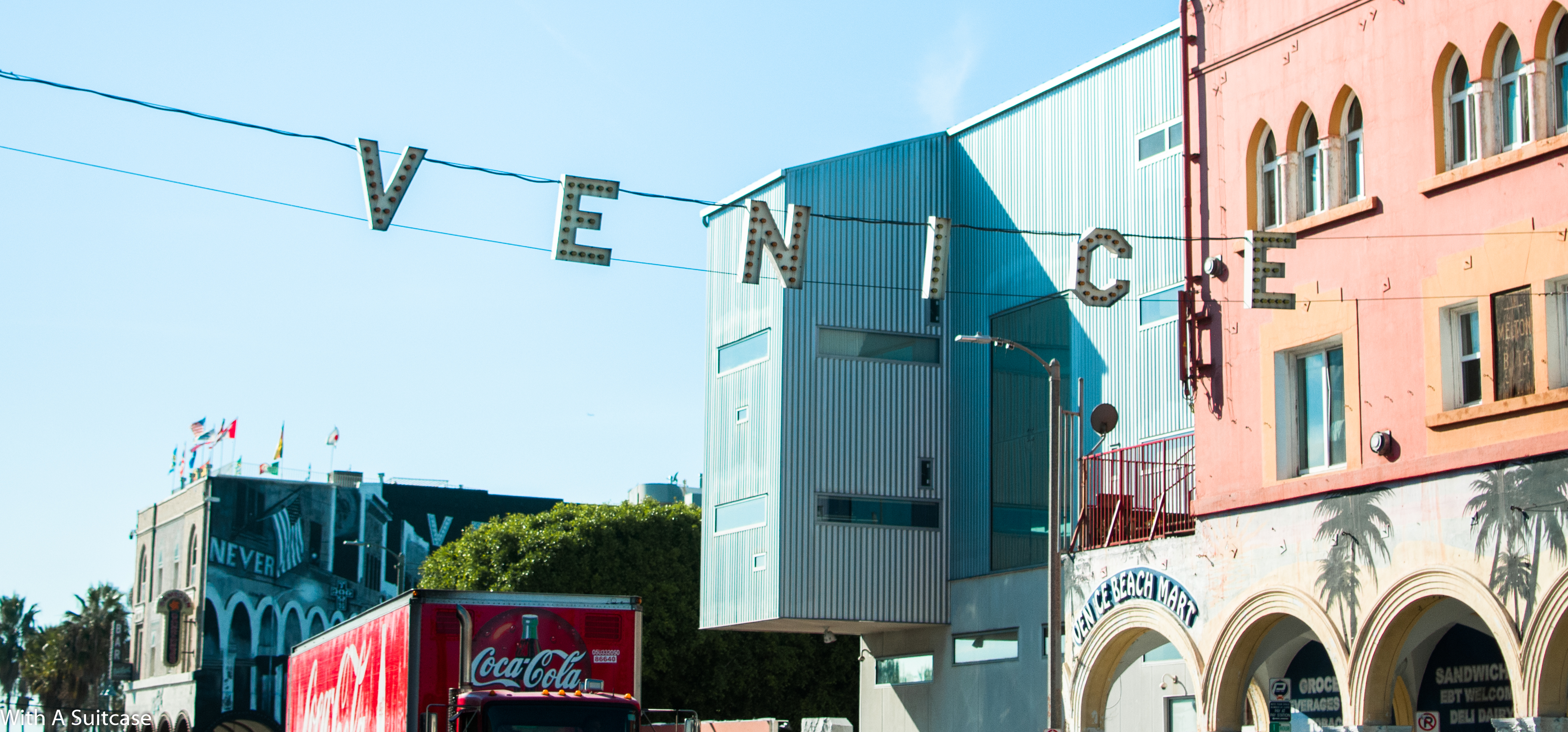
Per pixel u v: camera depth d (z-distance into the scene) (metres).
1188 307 25.31
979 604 34.34
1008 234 35.47
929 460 36.19
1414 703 24.12
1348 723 21.39
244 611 82.88
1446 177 20.84
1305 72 23.47
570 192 16.06
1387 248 21.84
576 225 16.08
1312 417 23.22
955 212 37.22
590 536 57.66
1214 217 25.00
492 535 57.97
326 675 26.53
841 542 35.22
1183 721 28.81
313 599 85.62
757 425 36.31
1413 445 21.03
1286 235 20.77
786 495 34.97
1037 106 35.00
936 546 35.88
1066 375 33.12
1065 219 33.78
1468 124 20.94
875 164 36.91
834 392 35.72
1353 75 22.64
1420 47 21.58
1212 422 24.69
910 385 36.34
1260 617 23.14
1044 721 31.31
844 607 34.91
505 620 20.83
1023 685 32.25
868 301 36.31
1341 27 22.92
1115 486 30.97
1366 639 21.25
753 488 36.16
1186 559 24.89
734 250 38.19
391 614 21.78
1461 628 23.23
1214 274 24.91
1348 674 21.45
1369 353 21.92
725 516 37.25
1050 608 24.53
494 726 19.12
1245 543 23.66
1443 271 20.91
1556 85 19.88
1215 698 23.83
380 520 90.06
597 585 56.69
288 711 30.50
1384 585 21.05
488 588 56.91
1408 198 21.56
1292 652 26.72
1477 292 20.38
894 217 36.84
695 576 58.59
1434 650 23.77
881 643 38.41
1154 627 25.53
